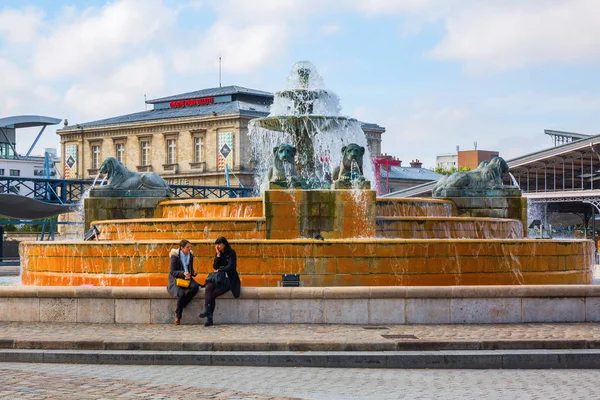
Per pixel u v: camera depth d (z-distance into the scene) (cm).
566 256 2403
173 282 1892
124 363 1609
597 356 1597
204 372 1516
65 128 13162
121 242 2350
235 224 2556
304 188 2712
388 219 2612
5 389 1306
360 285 2242
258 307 1898
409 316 1884
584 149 7819
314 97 3322
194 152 11900
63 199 7725
